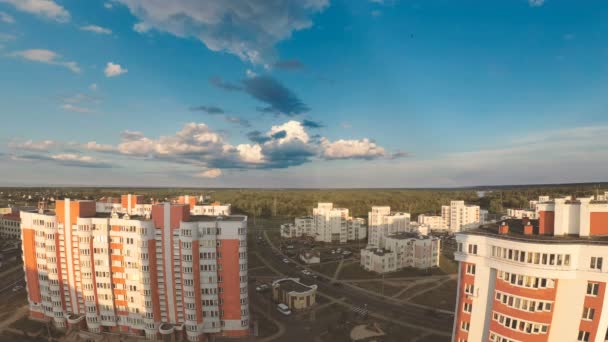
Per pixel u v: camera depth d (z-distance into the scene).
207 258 101.50
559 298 59.31
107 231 104.00
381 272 173.62
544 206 69.50
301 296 128.88
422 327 111.88
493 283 66.19
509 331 62.66
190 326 100.56
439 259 199.88
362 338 104.06
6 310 123.44
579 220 65.56
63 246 108.25
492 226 79.69
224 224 102.06
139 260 102.06
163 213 101.81
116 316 106.56
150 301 101.62
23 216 113.00
